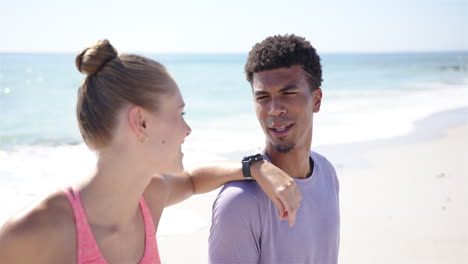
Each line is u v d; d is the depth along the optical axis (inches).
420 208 226.7
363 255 176.9
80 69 62.0
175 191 80.2
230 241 72.6
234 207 72.7
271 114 77.4
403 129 451.2
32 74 1590.8
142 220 70.4
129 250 66.6
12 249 55.9
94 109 60.5
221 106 701.3
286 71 76.5
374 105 674.2
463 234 195.9
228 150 352.5
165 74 63.6
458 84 1170.0
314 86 81.2
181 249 180.4
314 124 476.4
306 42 80.4
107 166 62.4
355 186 261.6
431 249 181.8
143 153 63.2
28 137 448.1
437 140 398.6
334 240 86.3
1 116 604.1
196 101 778.8
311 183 83.5
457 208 227.0
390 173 289.1
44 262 58.1
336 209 88.0
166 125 63.6
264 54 77.2
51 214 58.4
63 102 777.6
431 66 2751.0
